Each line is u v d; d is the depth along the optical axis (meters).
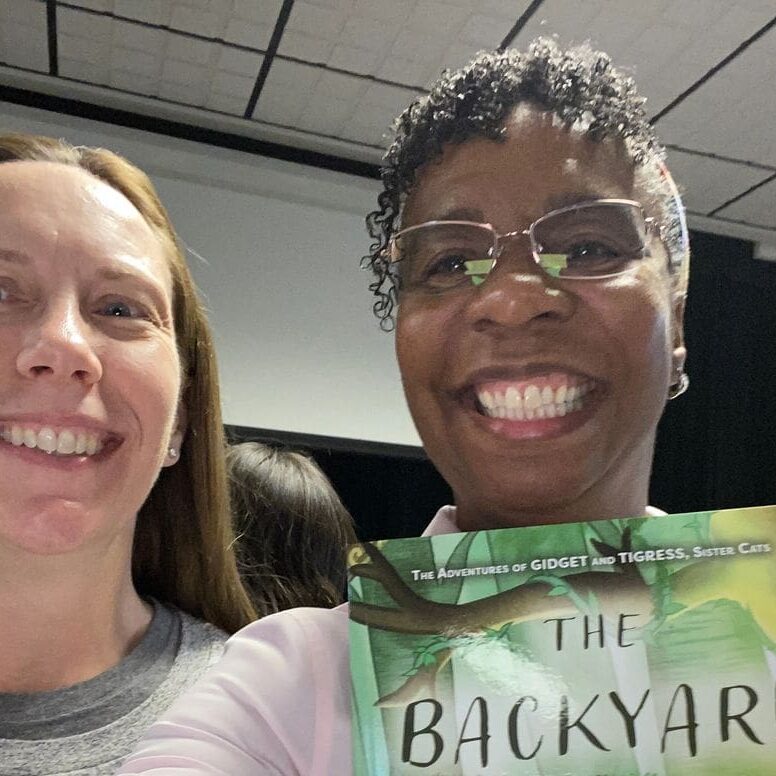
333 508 1.17
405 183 0.52
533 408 0.46
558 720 0.38
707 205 2.21
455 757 0.38
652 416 0.47
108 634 0.71
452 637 0.40
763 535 0.40
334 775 0.40
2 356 0.61
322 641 0.45
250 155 2.04
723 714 0.38
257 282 2.08
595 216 0.46
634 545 0.40
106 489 0.64
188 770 0.38
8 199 0.64
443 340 0.47
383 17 1.53
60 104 1.90
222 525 0.83
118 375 0.64
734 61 1.60
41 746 0.60
